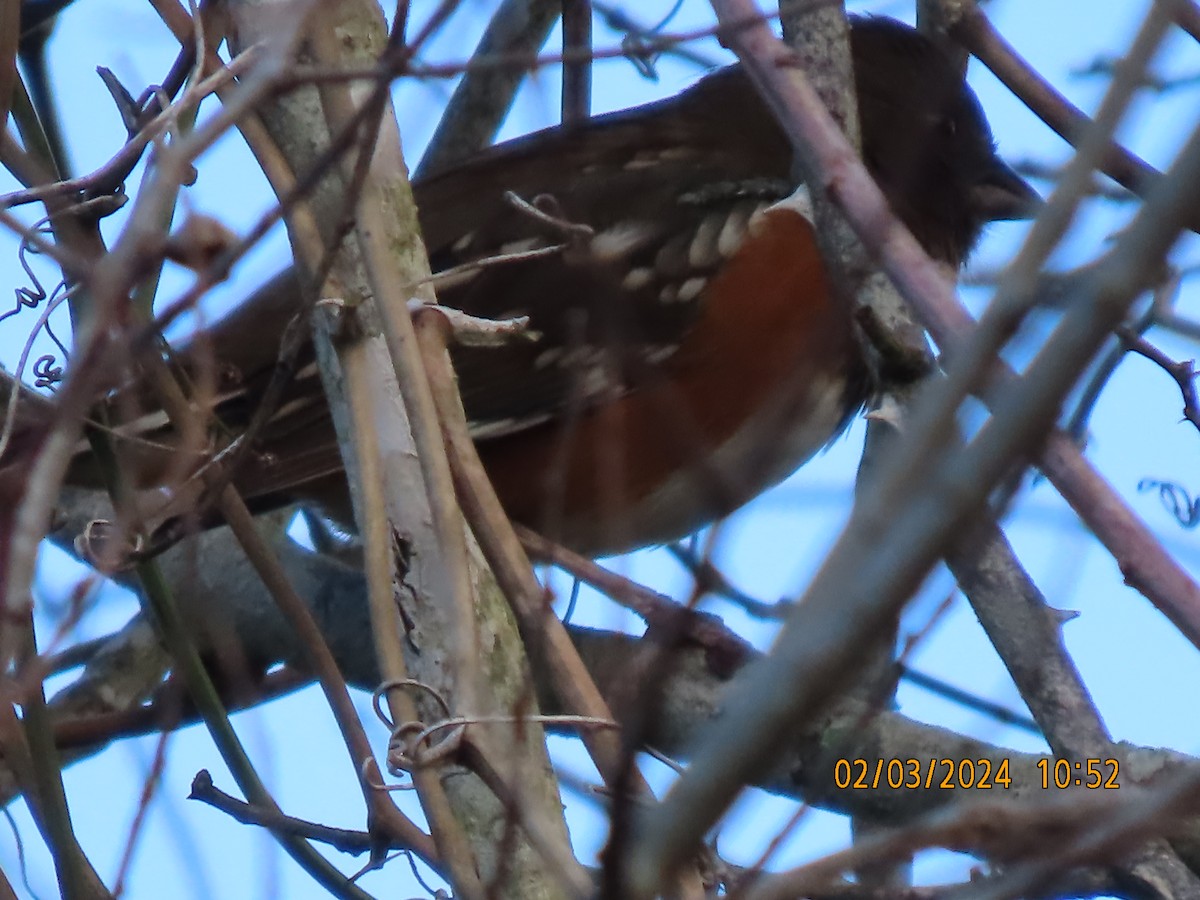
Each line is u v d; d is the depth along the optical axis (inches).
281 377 199.2
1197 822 193.5
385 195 196.9
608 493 279.9
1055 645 186.7
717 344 299.3
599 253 268.8
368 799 194.2
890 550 106.6
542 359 289.1
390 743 170.7
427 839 181.8
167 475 225.3
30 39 229.6
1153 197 105.7
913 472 109.6
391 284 175.3
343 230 172.9
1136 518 139.2
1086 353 105.4
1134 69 116.4
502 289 294.2
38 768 203.3
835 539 114.8
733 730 109.7
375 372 188.5
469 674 162.6
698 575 131.0
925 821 122.4
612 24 246.8
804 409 297.3
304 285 190.7
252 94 145.2
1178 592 135.3
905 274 152.6
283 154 195.8
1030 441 105.9
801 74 166.4
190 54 208.4
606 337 256.2
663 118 334.6
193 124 211.0
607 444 282.0
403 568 182.5
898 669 153.7
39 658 164.1
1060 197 115.7
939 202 334.6
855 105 227.0
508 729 162.7
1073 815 119.6
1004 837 120.3
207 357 210.1
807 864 120.6
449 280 282.2
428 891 196.7
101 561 172.1
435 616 180.5
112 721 258.1
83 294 202.2
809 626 107.5
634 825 120.1
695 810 111.2
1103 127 116.3
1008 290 114.0
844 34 228.8
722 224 306.0
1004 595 188.1
